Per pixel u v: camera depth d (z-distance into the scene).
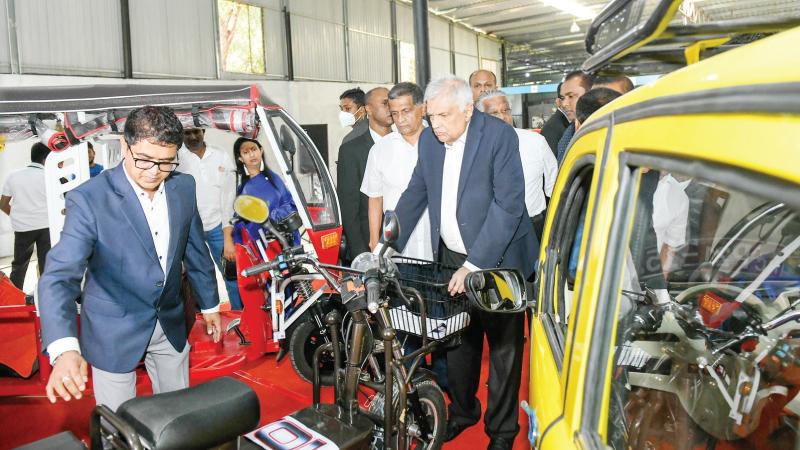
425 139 2.81
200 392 1.71
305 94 14.29
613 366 0.97
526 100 9.53
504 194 2.55
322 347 2.45
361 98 5.34
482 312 2.69
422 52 7.62
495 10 19.58
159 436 1.54
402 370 2.29
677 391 1.18
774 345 1.10
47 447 1.53
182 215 2.30
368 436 2.22
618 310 0.96
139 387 3.89
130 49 10.29
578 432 1.00
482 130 2.61
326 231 4.04
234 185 5.38
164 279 2.27
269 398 3.78
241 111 3.76
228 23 12.27
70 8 9.46
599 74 1.50
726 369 1.13
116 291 2.22
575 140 1.42
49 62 9.25
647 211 0.97
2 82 8.62
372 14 17.05
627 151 0.89
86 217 2.09
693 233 1.09
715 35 1.07
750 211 1.09
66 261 2.03
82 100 3.20
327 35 15.20
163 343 2.41
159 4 10.88
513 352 2.72
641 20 0.98
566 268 1.57
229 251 5.17
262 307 4.01
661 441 1.15
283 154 3.83
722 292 1.17
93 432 1.59
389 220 2.19
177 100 3.45
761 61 0.56
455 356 2.94
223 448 1.67
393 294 2.43
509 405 2.77
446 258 2.93
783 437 1.04
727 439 1.09
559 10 19.61
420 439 2.54
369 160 3.71
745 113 0.56
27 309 3.63
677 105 0.72
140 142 1.99
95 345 2.25
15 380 3.69
